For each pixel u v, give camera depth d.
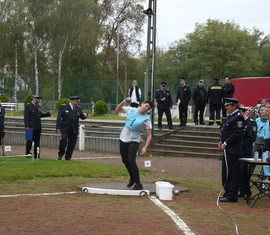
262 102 13.84
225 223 6.83
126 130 9.16
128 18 52.62
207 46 58.28
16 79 41.72
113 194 8.88
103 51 51.97
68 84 40.41
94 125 21.45
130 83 38.94
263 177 9.75
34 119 14.36
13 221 6.36
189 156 17.33
